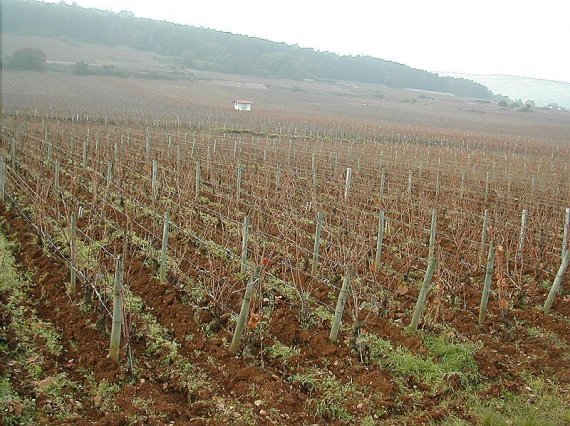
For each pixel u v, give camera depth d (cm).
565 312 902
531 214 1379
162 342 729
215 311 772
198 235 1142
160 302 845
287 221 1200
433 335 783
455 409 631
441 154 3159
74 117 4378
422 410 628
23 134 2230
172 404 589
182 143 2623
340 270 941
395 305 874
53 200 1327
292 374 679
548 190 1925
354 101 11281
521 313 887
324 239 1171
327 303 881
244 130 4200
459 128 7431
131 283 909
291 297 885
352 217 1319
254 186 1566
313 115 7788
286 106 9162
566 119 11200
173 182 1648
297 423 589
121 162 1775
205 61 13600
